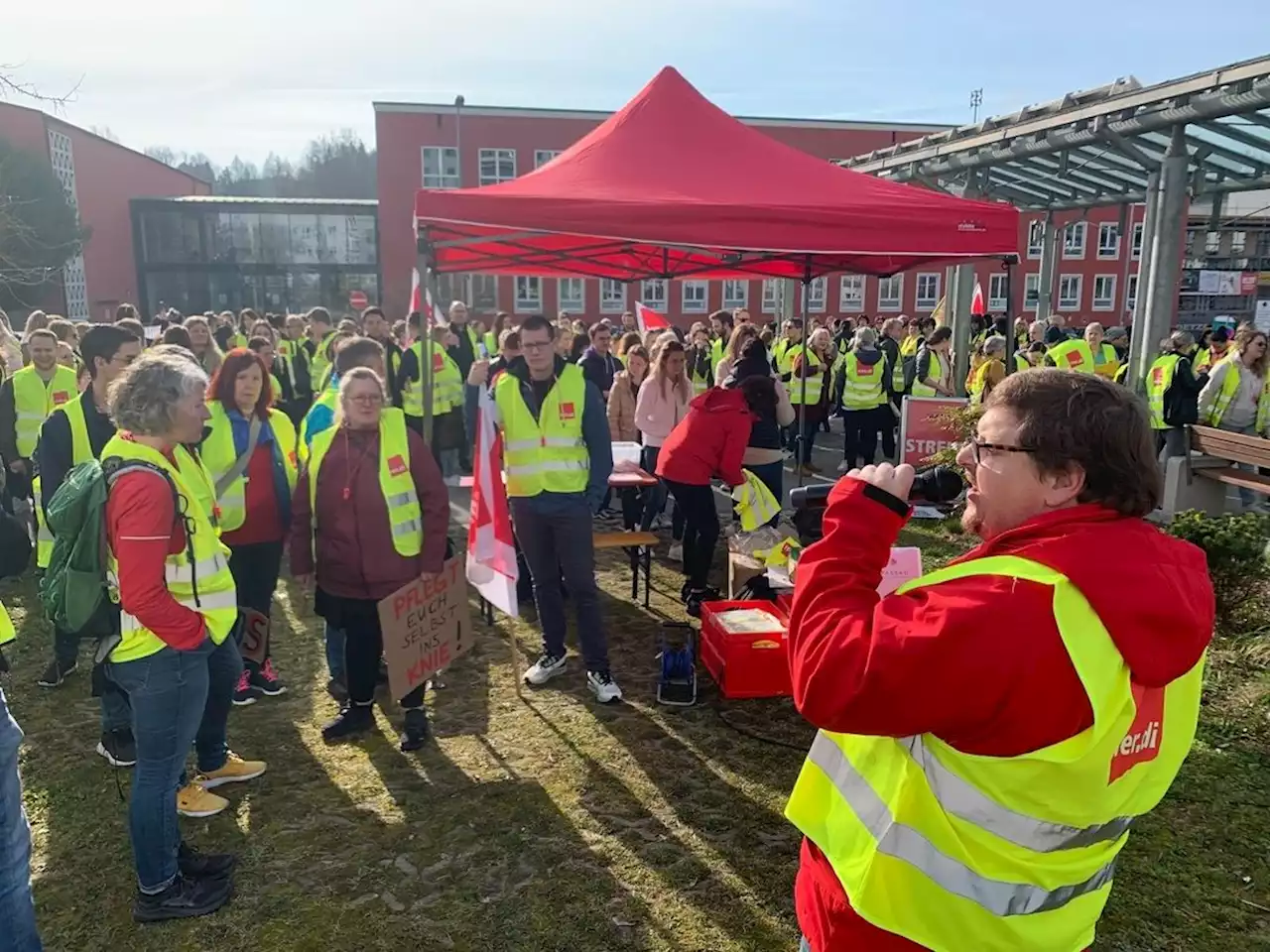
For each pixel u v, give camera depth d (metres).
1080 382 1.40
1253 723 4.49
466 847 3.53
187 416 2.81
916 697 1.27
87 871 3.38
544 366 4.67
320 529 4.13
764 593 5.57
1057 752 1.26
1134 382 9.65
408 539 4.11
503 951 2.96
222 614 3.02
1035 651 1.23
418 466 4.16
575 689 4.96
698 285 37.16
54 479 4.32
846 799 1.57
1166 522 7.64
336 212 38.22
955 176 12.56
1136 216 36.66
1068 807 1.31
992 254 5.52
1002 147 10.59
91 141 38.97
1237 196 27.55
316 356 11.37
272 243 38.28
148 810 2.98
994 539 1.41
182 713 2.94
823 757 1.68
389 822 3.69
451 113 36.44
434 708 4.73
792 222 5.04
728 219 4.95
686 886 3.30
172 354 2.93
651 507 7.82
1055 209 15.75
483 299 36.06
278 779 4.01
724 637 4.84
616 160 5.68
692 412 6.05
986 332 16.95
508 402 4.73
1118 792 1.34
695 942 3.01
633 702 4.80
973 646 1.24
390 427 4.12
